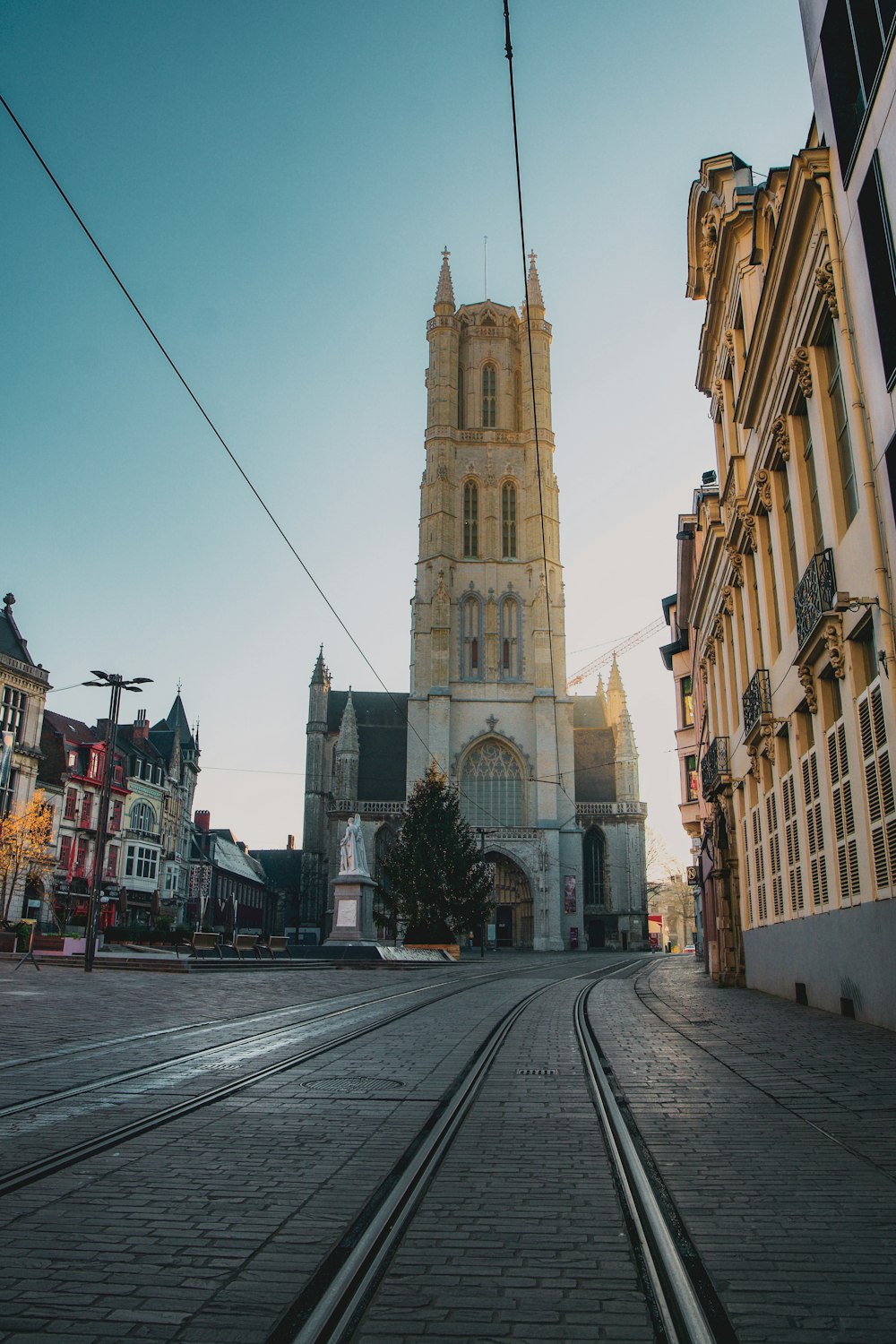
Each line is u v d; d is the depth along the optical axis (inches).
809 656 660.1
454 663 3408.0
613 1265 189.6
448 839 2246.6
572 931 3171.8
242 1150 276.5
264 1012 692.7
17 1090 361.7
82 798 2507.4
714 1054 464.1
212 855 3639.3
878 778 541.0
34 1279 181.6
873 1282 180.4
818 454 639.8
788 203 629.3
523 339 3747.5
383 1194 234.4
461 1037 544.4
